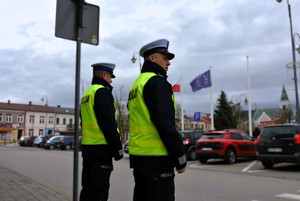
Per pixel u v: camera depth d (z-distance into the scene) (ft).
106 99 14.66
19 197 25.94
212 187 30.22
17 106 293.43
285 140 41.01
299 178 35.37
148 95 10.12
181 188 29.81
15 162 61.52
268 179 34.94
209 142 53.47
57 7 15.23
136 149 10.38
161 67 10.85
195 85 100.68
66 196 26.55
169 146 9.75
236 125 204.33
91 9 16.07
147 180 10.01
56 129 309.42
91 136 14.78
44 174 42.50
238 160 59.21
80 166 51.78
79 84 15.12
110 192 28.76
